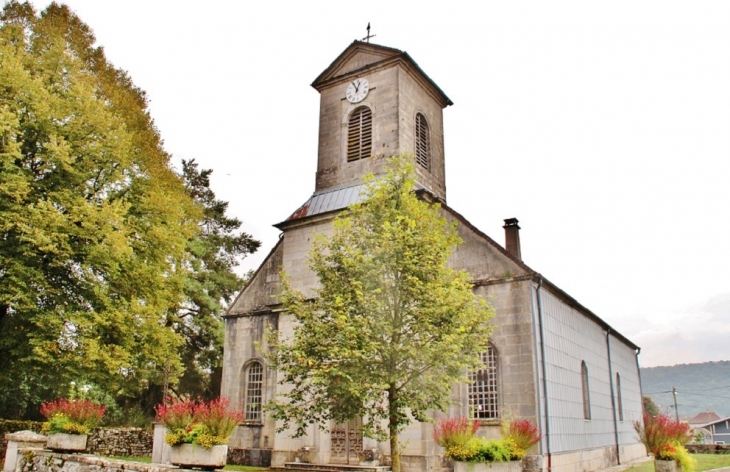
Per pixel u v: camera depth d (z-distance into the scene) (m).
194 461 13.90
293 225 28.58
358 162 29.27
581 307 28.28
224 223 40.34
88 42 27.42
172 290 24.59
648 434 20.17
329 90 31.58
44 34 23.80
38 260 20.14
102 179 22.55
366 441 23.61
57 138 20.92
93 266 21.19
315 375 16.11
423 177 30.11
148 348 22.36
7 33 22.80
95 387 28.03
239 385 28.33
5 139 19.78
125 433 27.25
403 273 17.12
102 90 26.48
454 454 15.20
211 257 38.06
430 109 32.31
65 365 20.00
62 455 15.95
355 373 15.96
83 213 20.36
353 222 19.11
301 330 17.69
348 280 17.56
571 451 24.19
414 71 30.62
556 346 24.75
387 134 28.89
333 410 16.73
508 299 23.27
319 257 18.36
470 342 17.06
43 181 21.09
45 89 21.17
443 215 26.16
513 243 28.19
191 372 34.66
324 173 30.30
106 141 22.20
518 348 22.59
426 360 16.28
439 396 16.80
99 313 20.92
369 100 29.95
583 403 27.52
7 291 19.27
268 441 26.39
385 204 18.45
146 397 34.38
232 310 29.91
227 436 14.25
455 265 24.72
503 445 15.25
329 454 24.55
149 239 23.16
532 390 21.94
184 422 14.51
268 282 29.27
